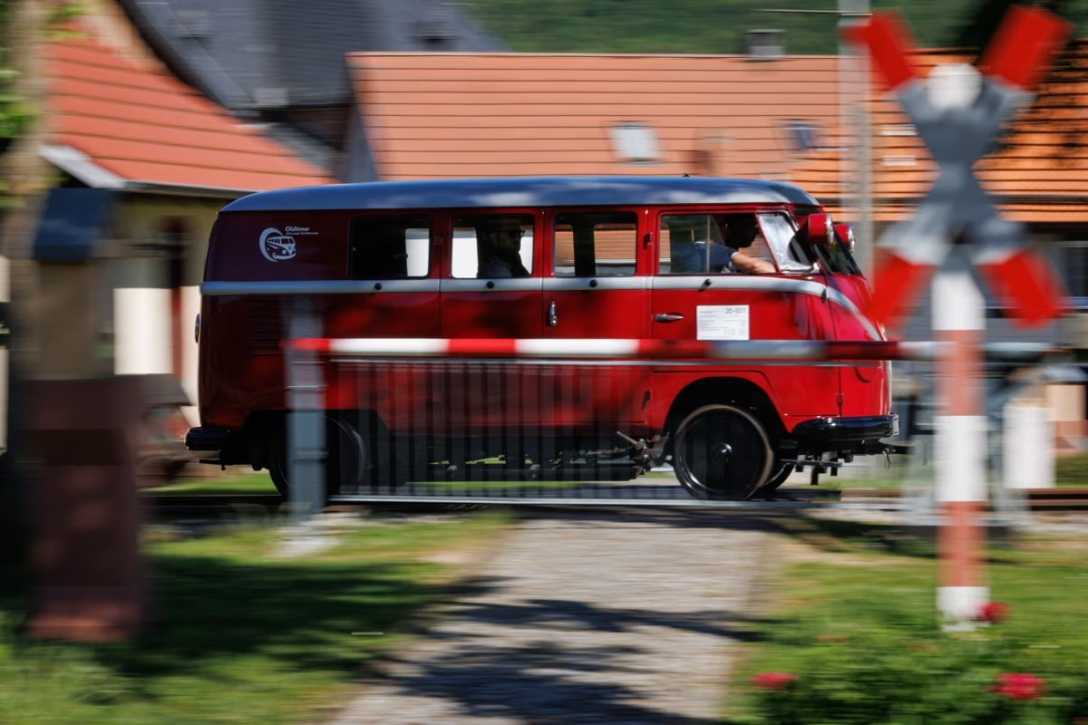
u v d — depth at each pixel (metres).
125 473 10.13
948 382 9.05
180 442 18.81
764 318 16.75
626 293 16.98
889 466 18.88
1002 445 14.62
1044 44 8.50
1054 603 11.08
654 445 16.42
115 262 10.16
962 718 7.61
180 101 35.34
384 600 11.58
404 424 16.38
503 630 10.63
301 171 37.06
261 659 9.78
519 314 17.17
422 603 11.48
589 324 17.05
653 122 40.28
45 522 10.09
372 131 39.72
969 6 16.67
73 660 9.45
